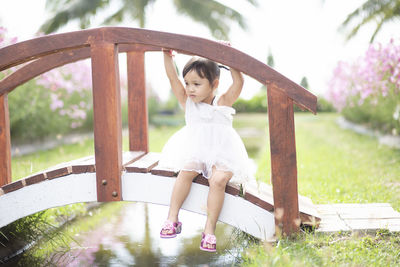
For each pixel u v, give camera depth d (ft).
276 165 8.23
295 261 6.95
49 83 23.21
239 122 63.82
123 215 13.38
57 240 10.59
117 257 9.31
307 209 9.22
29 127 25.67
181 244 10.13
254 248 8.48
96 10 39.93
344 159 20.80
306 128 45.29
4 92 10.09
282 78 8.00
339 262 7.43
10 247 9.66
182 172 8.56
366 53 23.73
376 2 32.99
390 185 14.37
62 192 8.80
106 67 8.28
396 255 7.72
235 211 8.63
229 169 8.55
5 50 8.38
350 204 10.85
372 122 31.99
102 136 8.43
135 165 8.97
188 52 8.56
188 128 9.04
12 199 8.95
